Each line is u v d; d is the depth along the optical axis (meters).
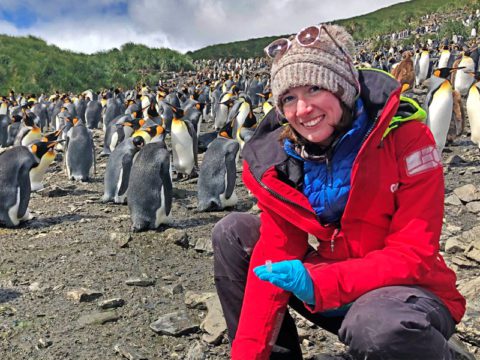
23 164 3.26
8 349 1.67
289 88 1.02
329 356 1.49
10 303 2.02
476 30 21.92
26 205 3.30
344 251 1.09
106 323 1.85
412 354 0.93
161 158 3.09
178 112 4.78
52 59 21.86
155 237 2.96
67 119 7.38
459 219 2.87
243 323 1.17
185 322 1.80
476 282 1.86
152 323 1.80
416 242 1.00
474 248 2.21
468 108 5.07
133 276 2.32
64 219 3.46
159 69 25.23
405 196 1.02
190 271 2.41
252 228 1.27
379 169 1.02
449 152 4.88
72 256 2.61
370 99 1.04
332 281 0.98
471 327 1.56
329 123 1.03
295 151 1.10
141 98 11.54
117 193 3.94
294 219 1.09
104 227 3.21
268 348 1.16
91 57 24.80
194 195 4.18
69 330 1.79
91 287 2.19
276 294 1.14
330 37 1.01
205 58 38.75
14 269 2.44
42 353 1.64
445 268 1.08
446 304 1.06
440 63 12.39
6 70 20.25
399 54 18.17
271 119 1.18
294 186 1.11
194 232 3.09
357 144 1.05
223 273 1.29
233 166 3.59
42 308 1.98
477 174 3.94
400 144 1.03
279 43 1.06
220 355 1.60
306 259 1.15
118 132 6.05
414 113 1.06
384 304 0.95
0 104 11.74
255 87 12.55
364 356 0.96
